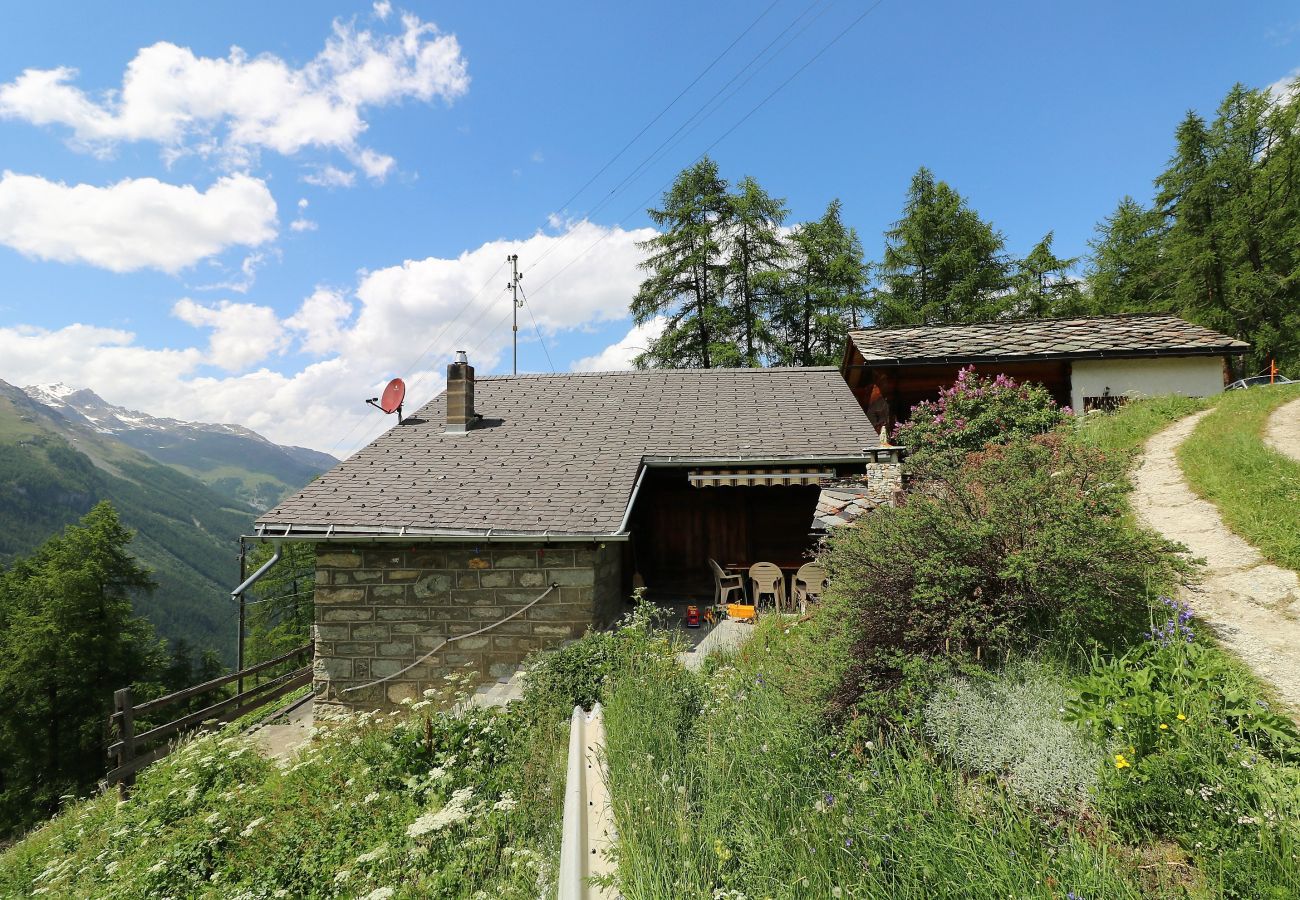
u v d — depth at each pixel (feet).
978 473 17.16
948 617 14.49
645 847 9.19
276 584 125.29
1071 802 10.27
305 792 20.53
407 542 33.83
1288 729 10.04
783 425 42.63
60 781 83.76
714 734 14.26
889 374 45.78
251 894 14.93
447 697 29.50
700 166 94.63
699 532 42.88
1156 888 8.14
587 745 15.66
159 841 20.71
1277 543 17.71
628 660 21.44
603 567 35.42
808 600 32.32
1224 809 8.89
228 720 35.60
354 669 33.94
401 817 16.48
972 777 11.55
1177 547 14.78
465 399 44.70
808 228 98.22
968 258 91.56
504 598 33.12
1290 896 7.25
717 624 33.12
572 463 38.63
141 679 95.30
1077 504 15.02
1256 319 83.10
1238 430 26.16
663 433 42.37
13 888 24.68
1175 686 10.89
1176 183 92.32
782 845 9.54
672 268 94.27
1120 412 34.60
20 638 88.07
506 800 14.38
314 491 36.52
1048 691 12.33
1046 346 43.75
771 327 98.94
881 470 36.17
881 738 12.32
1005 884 8.07
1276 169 80.94
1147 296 97.81
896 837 9.27
